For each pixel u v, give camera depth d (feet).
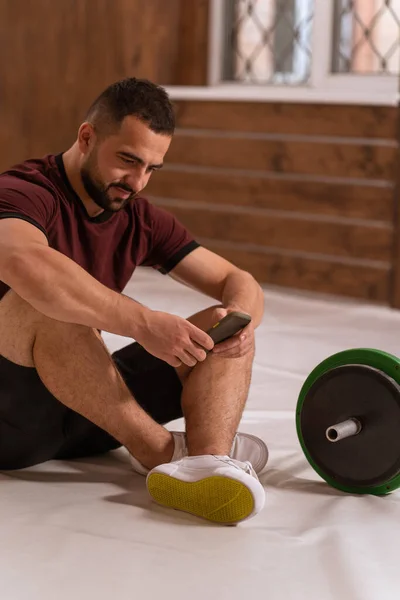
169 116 6.64
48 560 5.63
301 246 17.39
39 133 21.15
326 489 7.13
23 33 20.94
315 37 17.67
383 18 17.03
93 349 6.61
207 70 19.33
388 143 16.16
